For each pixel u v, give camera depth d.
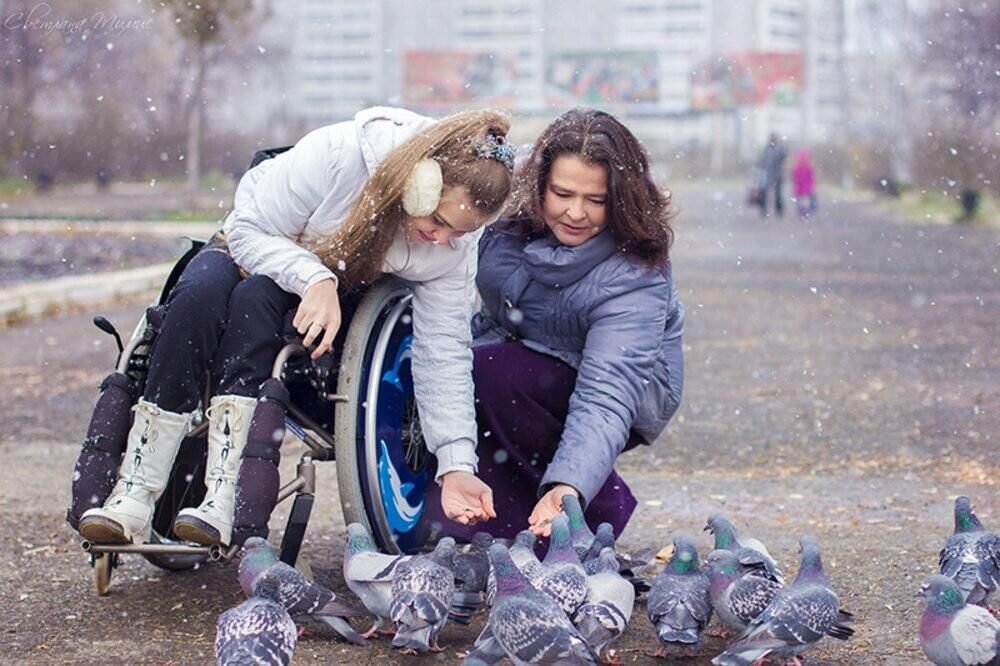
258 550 4.59
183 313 4.96
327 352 5.06
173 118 45.25
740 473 8.20
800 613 4.23
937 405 10.34
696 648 4.68
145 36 38.28
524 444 5.52
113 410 5.04
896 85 52.97
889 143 55.47
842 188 65.44
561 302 5.43
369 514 5.09
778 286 20.39
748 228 35.22
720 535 4.87
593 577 4.45
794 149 85.94
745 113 93.69
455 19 126.06
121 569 5.83
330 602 4.52
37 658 4.71
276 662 3.99
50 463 8.35
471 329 5.73
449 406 5.17
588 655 4.00
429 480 5.57
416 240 5.02
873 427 9.57
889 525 6.77
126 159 46.25
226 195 44.25
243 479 4.81
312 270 4.94
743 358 13.08
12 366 12.30
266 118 53.41
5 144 43.81
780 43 121.44
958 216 35.47
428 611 4.29
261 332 4.97
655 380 5.63
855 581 5.68
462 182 4.81
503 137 4.96
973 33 40.34
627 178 5.26
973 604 4.53
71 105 43.53
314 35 117.06
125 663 4.65
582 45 123.19
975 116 40.34
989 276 21.62
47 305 16.28
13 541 6.41
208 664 4.64
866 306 17.48
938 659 4.22
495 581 4.23
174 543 5.06
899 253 26.56
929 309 17.05
